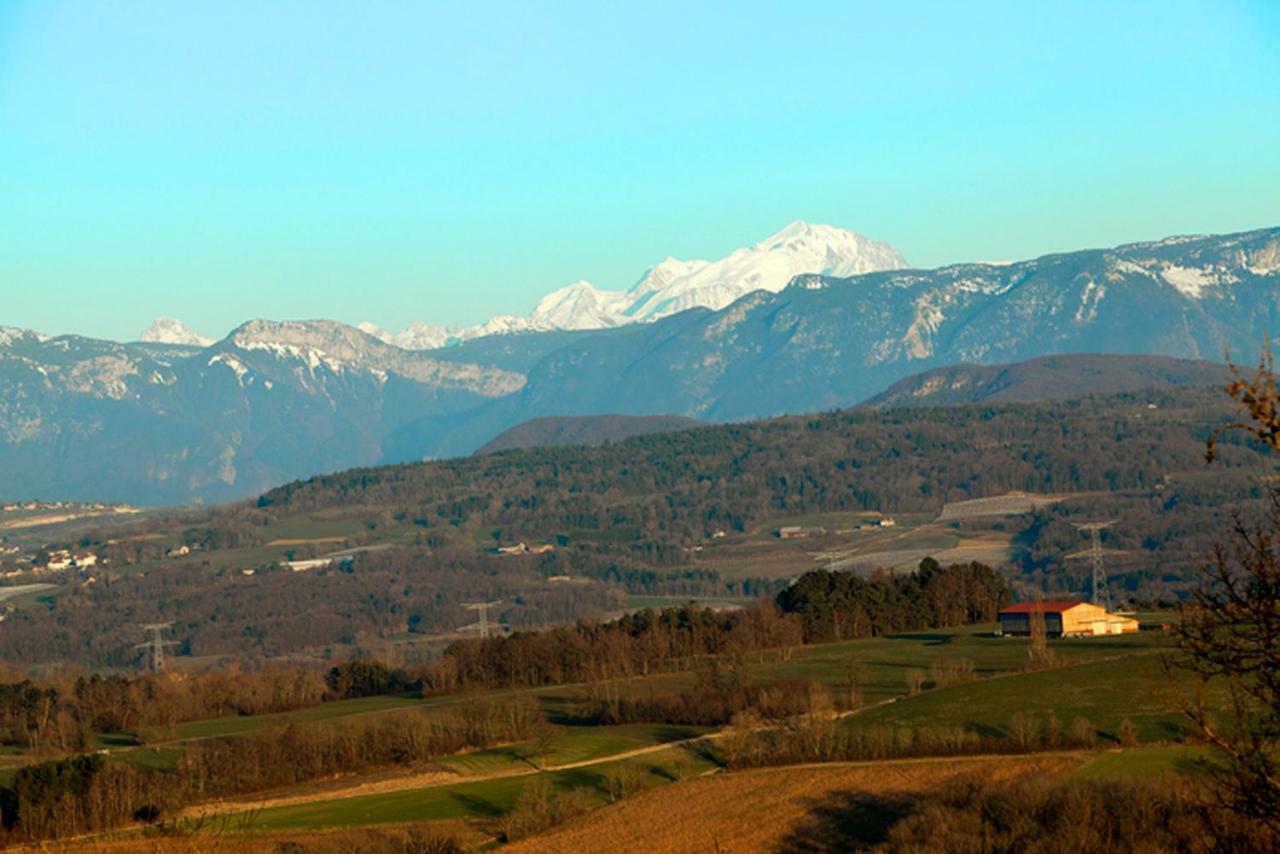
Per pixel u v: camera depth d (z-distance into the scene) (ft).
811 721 403.54
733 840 302.66
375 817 352.08
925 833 271.08
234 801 382.83
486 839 328.49
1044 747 349.20
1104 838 236.02
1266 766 95.50
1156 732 344.28
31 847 324.60
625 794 358.23
